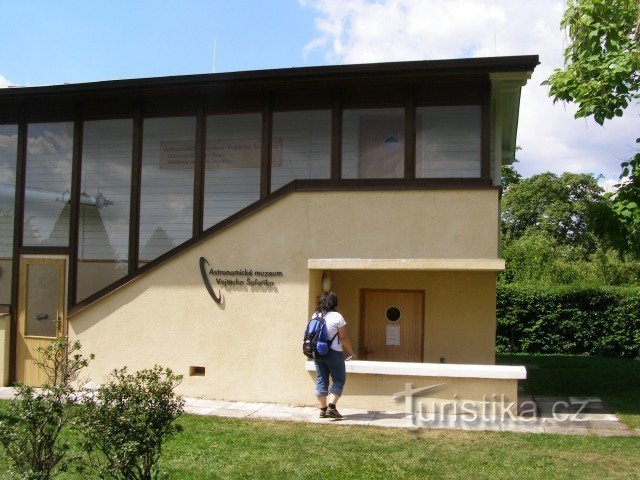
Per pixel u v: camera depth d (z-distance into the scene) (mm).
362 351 11477
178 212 11852
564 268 24641
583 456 7145
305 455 7188
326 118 11203
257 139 11570
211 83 11039
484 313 11164
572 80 10836
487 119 10406
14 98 12156
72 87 11617
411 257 9898
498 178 11570
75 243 12109
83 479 5375
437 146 10531
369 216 10078
